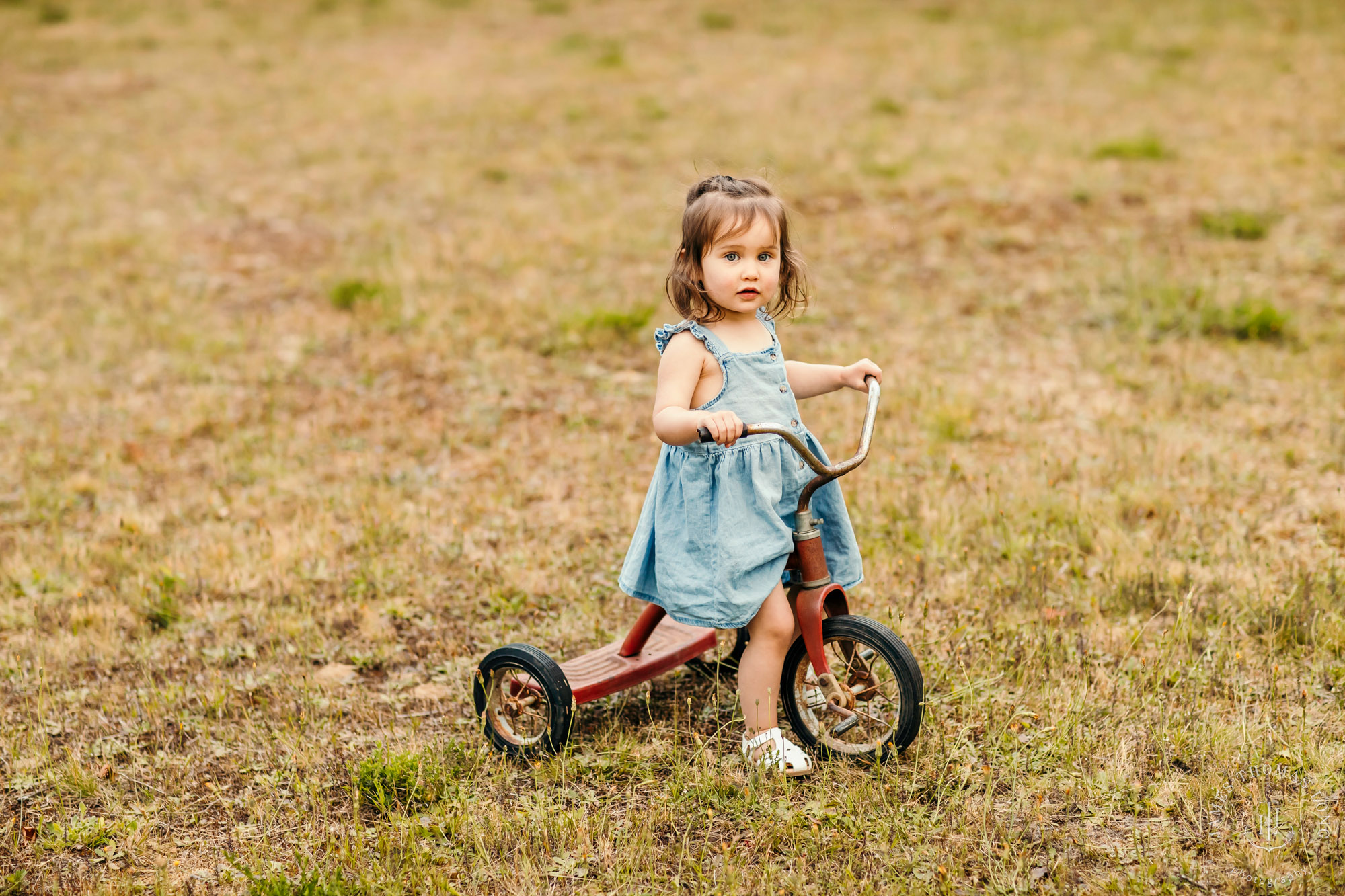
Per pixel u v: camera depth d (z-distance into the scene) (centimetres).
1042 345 666
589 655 347
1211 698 339
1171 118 1173
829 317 721
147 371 668
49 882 283
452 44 1681
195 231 927
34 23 1761
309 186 1047
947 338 682
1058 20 1680
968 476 506
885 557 432
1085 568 426
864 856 277
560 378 648
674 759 322
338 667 387
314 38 1722
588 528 479
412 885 274
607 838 288
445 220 938
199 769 330
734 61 1520
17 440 580
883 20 1739
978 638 378
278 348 696
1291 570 412
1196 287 702
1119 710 334
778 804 296
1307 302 706
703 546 297
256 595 436
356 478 534
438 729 348
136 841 297
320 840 295
